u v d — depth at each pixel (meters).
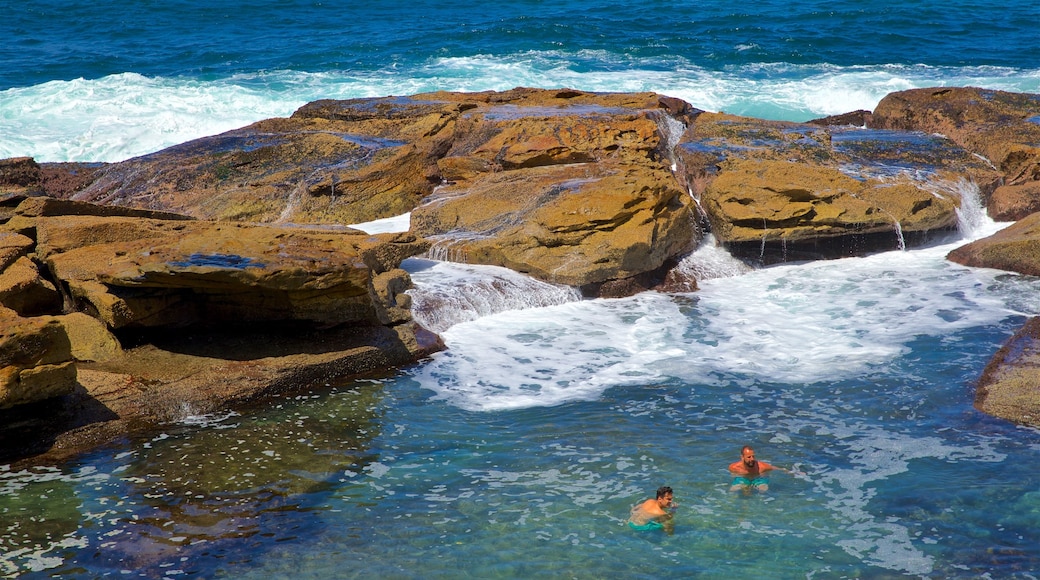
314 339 14.95
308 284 13.86
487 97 26.81
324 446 12.53
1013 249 18.31
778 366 14.88
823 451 12.13
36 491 11.31
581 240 18.09
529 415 13.44
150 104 32.53
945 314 16.55
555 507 11.01
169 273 13.28
